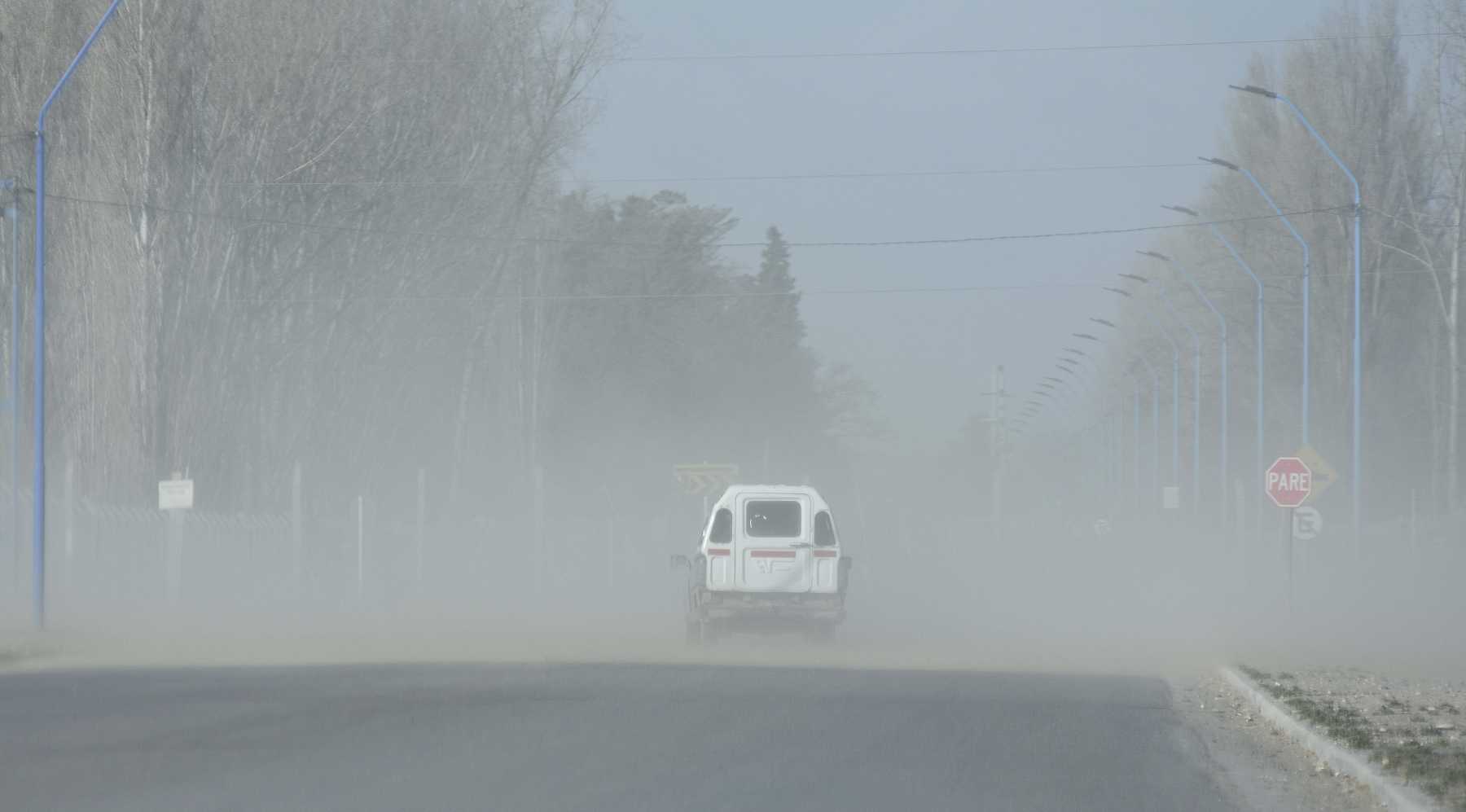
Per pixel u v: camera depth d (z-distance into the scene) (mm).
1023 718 60000
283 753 47250
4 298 145250
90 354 145375
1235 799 43531
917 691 69125
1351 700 66562
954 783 44219
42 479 93500
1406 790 42531
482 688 66625
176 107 144875
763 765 46812
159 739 49844
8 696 61594
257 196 154750
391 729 53156
